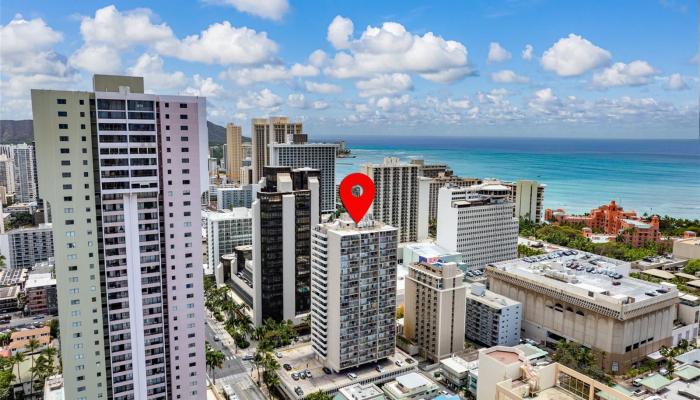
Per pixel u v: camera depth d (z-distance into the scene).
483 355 136.12
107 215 125.75
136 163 126.00
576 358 198.38
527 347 198.50
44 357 197.88
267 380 184.62
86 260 124.69
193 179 133.12
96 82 123.94
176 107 128.38
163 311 135.50
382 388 188.50
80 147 120.25
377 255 192.62
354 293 189.50
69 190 120.62
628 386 191.75
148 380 135.88
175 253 134.12
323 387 183.00
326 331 197.12
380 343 199.12
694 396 153.12
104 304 129.12
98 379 130.12
